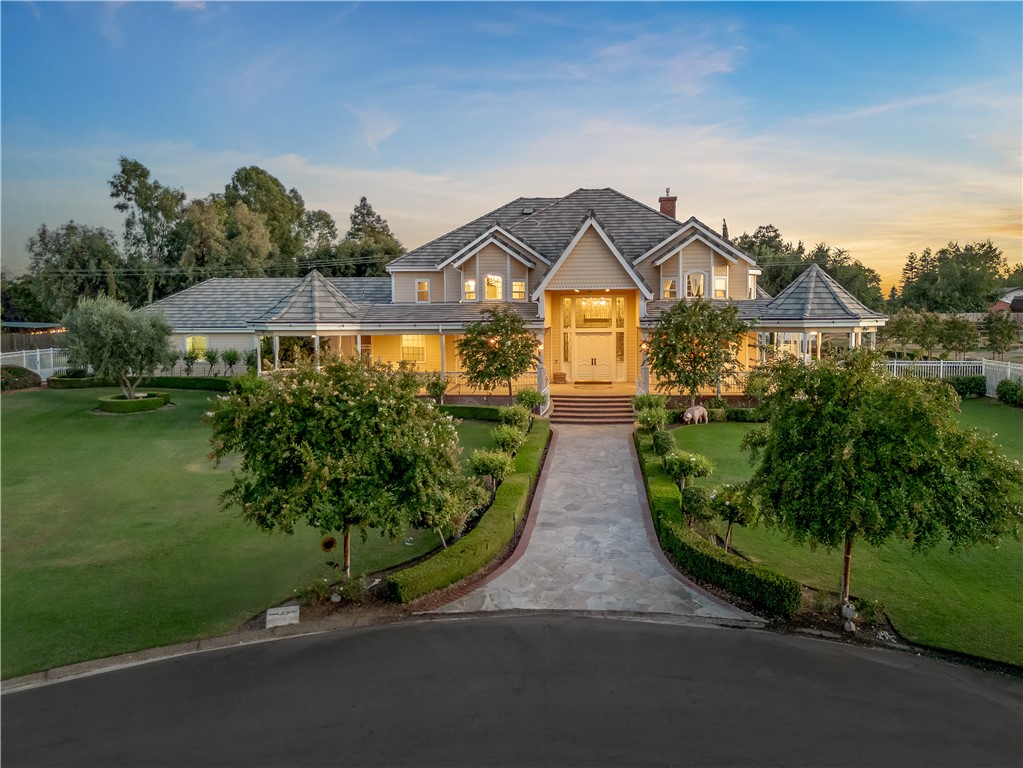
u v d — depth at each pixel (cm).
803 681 823
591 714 743
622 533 1395
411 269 3192
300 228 9456
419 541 1380
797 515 973
